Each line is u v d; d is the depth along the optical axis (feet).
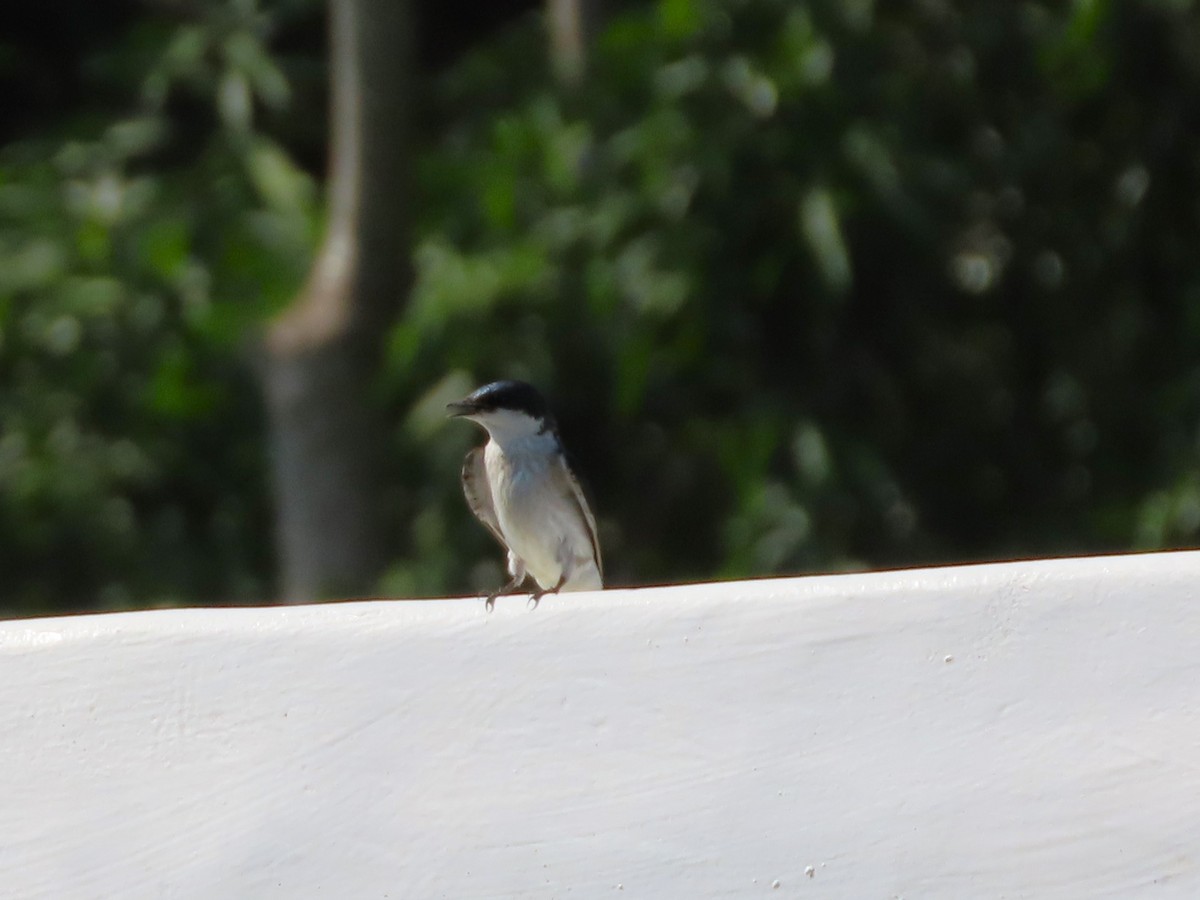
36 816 13.74
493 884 13.14
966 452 41.19
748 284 37.58
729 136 37.19
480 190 41.04
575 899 13.01
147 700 13.87
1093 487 40.24
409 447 40.75
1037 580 13.03
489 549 39.91
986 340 40.96
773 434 37.19
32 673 14.01
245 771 13.64
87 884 13.60
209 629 13.97
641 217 38.04
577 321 39.17
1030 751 12.73
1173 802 12.46
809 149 37.09
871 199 37.19
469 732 13.46
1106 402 40.04
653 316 37.35
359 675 13.70
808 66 36.88
